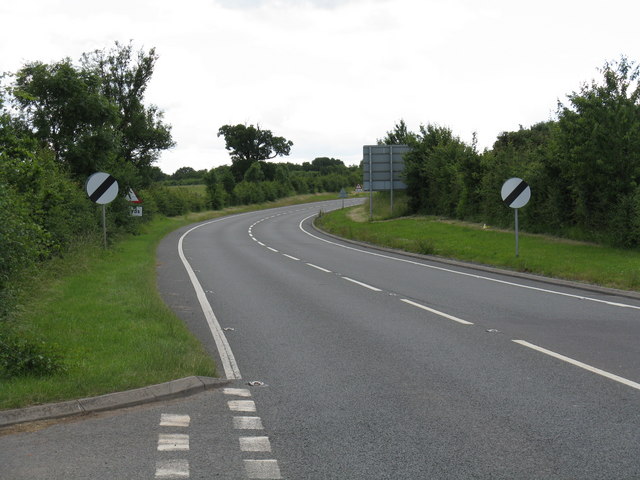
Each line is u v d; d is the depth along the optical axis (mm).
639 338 8695
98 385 5793
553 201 26203
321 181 111500
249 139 117750
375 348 8102
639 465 4320
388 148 43812
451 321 10094
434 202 42094
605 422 5211
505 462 4371
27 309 9406
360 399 5871
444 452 4551
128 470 4168
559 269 16609
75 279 13039
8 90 10797
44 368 6117
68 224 17375
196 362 6812
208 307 11461
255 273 17391
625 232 20969
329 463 4340
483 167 35781
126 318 9172
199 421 5195
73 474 4090
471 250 22828
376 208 50969
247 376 6711
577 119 22859
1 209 9031
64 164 23391
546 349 8008
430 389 6219
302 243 31125
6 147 11266
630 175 22031
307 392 6102
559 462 4371
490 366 7141
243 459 4395
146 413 5379
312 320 10180
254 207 77375
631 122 22000
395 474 4160
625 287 13758
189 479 4051
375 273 17609
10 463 4262
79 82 23719
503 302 12164
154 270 17219
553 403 5742
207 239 33375
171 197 57031
